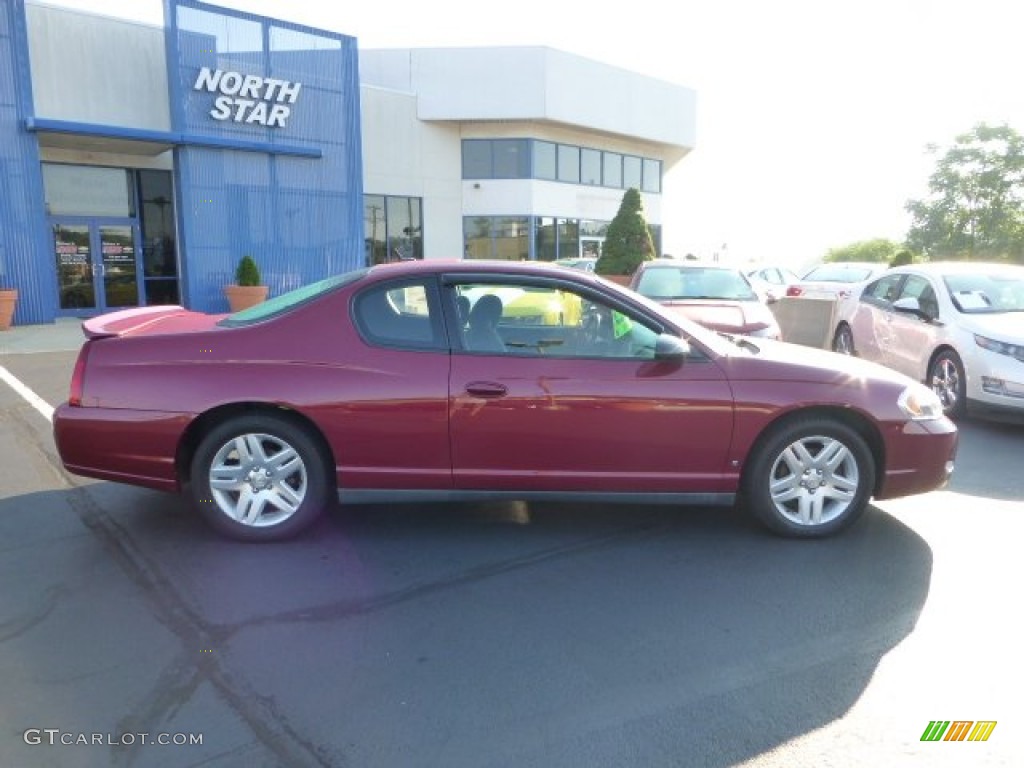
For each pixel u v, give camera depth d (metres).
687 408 4.27
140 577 3.91
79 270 18.16
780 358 4.51
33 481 5.43
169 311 5.35
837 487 4.48
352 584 3.87
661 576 4.00
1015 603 3.71
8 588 3.77
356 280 4.42
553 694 2.95
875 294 10.08
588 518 4.84
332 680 3.02
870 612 3.62
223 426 4.26
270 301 4.80
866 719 2.81
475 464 4.29
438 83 28.84
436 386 4.22
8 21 15.07
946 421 4.61
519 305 4.38
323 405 4.20
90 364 4.29
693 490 4.38
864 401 4.38
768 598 3.76
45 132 15.59
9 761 2.53
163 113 18.16
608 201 34.00
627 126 32.44
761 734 2.73
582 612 3.61
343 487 4.31
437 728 2.74
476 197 30.42
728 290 9.43
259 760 2.56
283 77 19.08
